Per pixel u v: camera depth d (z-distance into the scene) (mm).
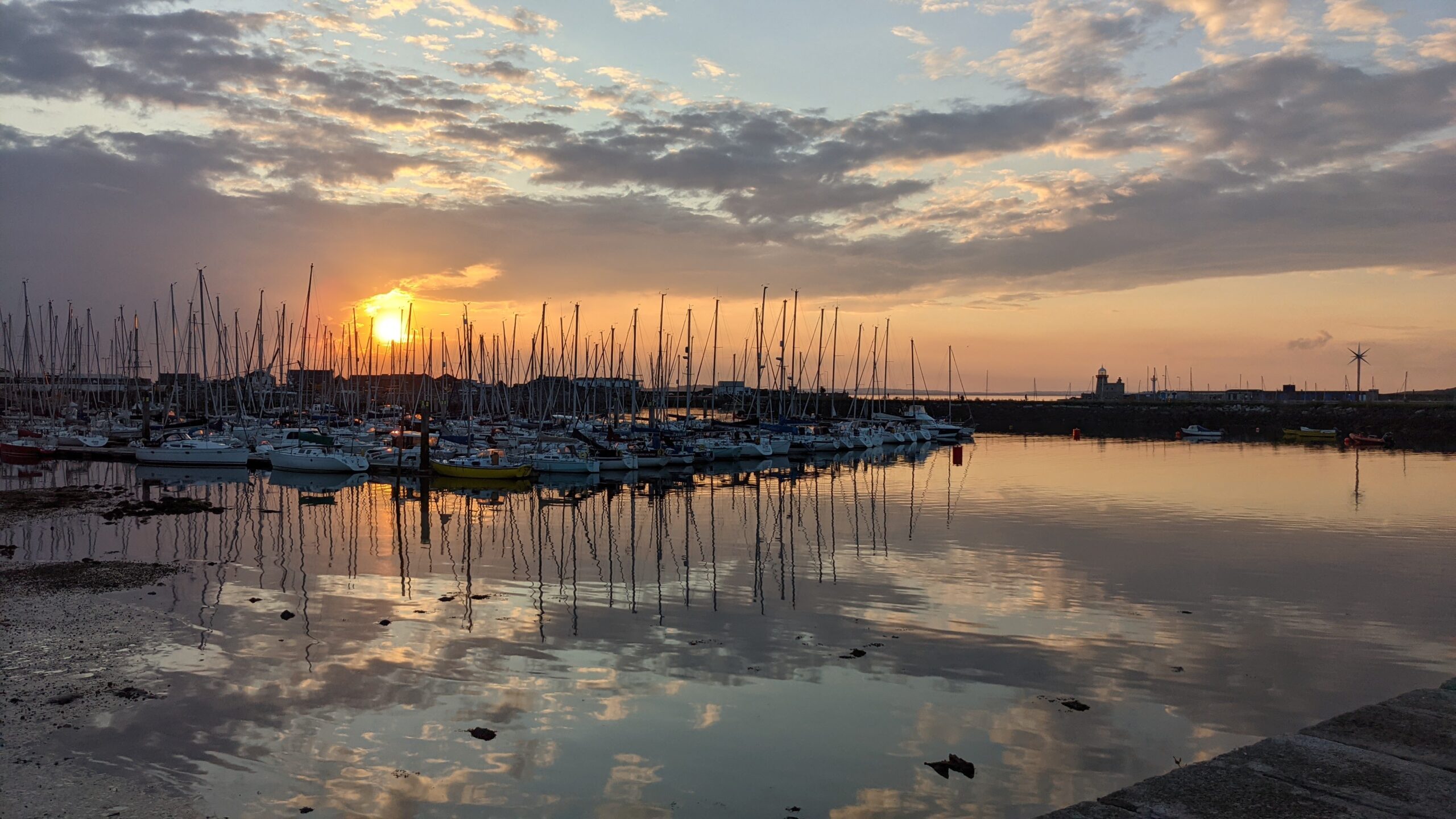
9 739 14469
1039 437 122375
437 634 21078
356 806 12469
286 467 61000
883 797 13016
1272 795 6148
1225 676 18438
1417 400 163625
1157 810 5957
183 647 19562
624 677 18047
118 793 12703
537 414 96500
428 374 93000
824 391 129000
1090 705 16719
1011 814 12547
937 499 50281
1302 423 128625
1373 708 7801
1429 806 5922
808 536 37062
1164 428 136375
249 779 13258
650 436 77562
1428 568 29859
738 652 19812
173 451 63562
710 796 12953
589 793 12992
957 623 22422
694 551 33375
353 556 31656
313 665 18500
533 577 28109
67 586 25469
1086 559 31562
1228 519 42094
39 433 76750
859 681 17875
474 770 13688
